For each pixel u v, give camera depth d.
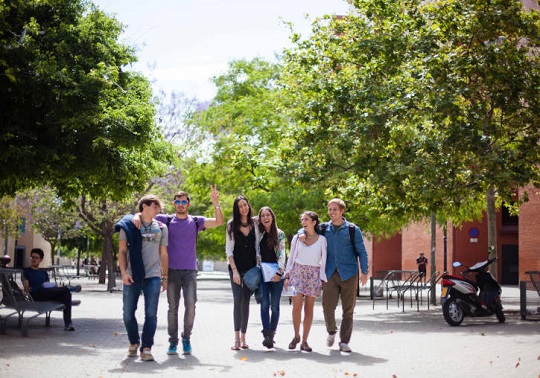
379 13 20.62
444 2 19.95
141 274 9.84
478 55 19.55
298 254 11.05
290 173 20.61
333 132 19.81
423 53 19.72
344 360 9.98
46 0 17.25
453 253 46.19
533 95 19.05
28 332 13.44
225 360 9.88
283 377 8.44
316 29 21.64
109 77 16.80
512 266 46.94
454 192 18.56
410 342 12.54
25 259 69.50
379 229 32.56
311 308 11.11
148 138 17.02
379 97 19.14
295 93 22.34
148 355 9.73
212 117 35.78
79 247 72.81
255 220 11.08
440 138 18.73
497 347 11.75
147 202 9.92
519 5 19.92
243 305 11.19
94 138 16.44
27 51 15.88
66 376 8.19
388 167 18.56
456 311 16.41
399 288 22.81
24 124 16.30
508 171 18.11
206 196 36.97
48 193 43.31
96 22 17.62
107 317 17.69
